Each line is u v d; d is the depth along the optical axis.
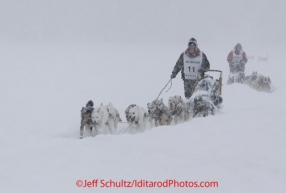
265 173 8.53
